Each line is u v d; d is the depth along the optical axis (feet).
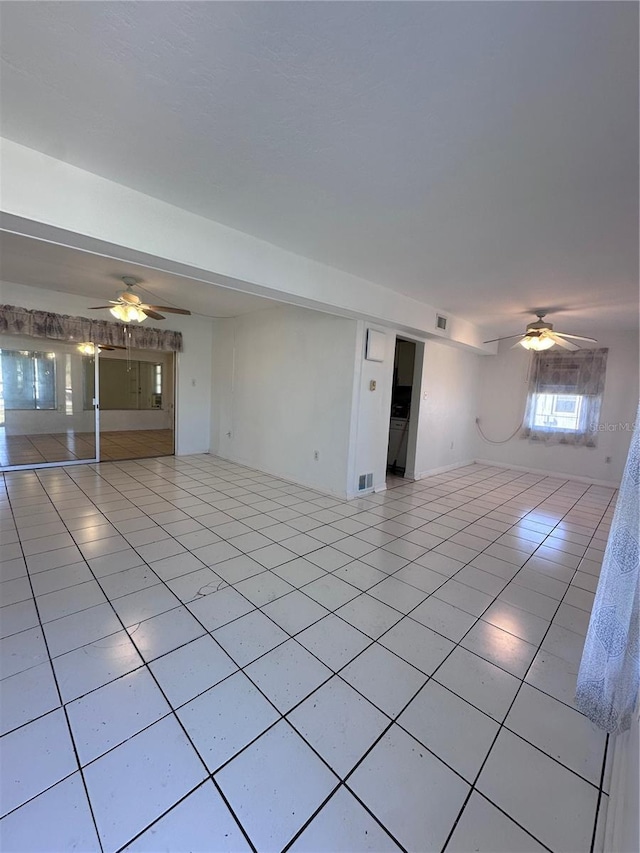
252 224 8.02
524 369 21.18
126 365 28.22
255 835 3.68
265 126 5.03
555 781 4.29
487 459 22.79
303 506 13.37
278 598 7.60
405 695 5.39
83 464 18.42
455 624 7.09
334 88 4.29
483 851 3.63
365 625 6.89
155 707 4.99
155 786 4.04
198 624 6.68
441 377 19.16
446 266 10.08
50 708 4.89
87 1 3.42
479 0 3.18
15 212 5.74
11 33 3.78
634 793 3.52
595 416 18.89
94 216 6.46
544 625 7.20
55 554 9.05
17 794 3.90
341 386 14.35
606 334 18.47
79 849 3.50
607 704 4.63
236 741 4.58
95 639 6.18
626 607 4.46
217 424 21.42
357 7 3.33
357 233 8.27
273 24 3.55
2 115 5.06
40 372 19.01
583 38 3.47
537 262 9.43
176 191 6.85
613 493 17.30
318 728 4.81
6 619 6.61
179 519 11.64
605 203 6.49
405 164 5.70
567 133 4.81
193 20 3.56
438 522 12.54
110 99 4.68
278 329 16.96
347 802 4.00
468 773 4.34
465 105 4.42
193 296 15.21
